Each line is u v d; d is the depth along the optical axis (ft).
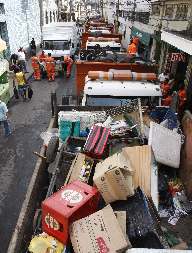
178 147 20.52
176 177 20.66
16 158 28.19
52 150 18.22
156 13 53.26
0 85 39.91
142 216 13.84
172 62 40.78
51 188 15.90
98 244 11.79
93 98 25.36
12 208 21.76
